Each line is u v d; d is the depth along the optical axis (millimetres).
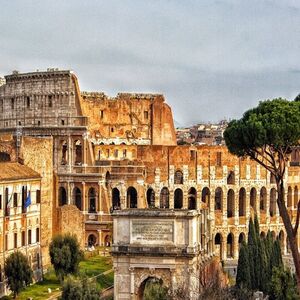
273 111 130250
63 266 175625
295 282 157875
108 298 160500
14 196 176250
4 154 191125
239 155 134375
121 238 151375
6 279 165625
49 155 195500
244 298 147500
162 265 149375
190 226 149125
